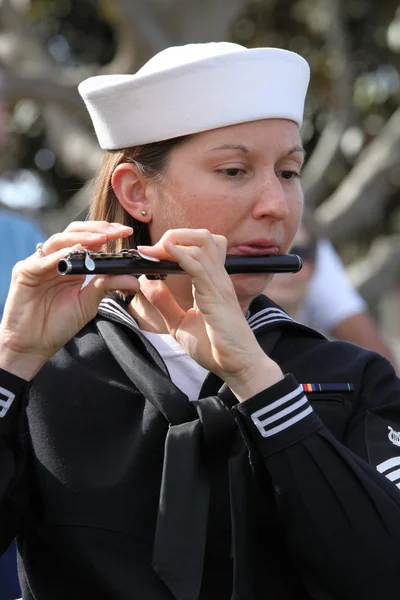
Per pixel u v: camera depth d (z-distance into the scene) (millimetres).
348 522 7082
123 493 7508
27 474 7750
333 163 28094
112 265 7109
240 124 7633
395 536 7109
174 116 7715
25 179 31875
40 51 27375
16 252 11664
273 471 7141
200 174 7672
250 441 7227
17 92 24375
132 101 7875
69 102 24812
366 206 27109
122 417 7746
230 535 7445
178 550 7262
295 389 7211
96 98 8117
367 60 30594
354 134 29781
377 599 7086
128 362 7789
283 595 7473
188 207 7695
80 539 7453
